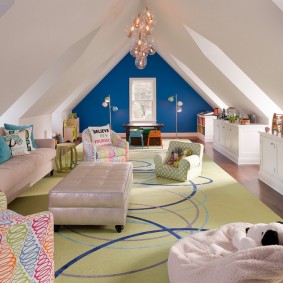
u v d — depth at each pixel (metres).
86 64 6.43
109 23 5.15
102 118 11.75
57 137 9.15
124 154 6.36
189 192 4.66
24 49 3.44
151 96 11.68
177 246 2.41
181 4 4.29
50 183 5.19
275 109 6.32
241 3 2.95
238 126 6.71
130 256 2.79
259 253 1.61
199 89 10.46
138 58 6.46
